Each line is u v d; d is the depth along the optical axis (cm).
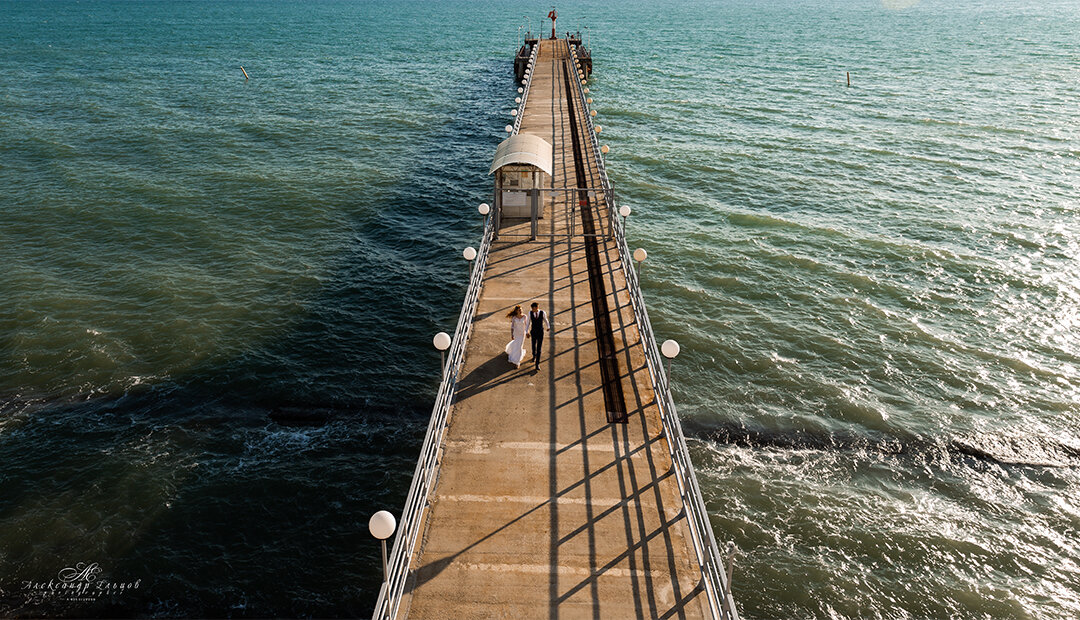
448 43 12062
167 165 4344
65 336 2395
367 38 12725
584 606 983
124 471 1814
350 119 5750
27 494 1738
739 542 1625
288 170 4291
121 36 12756
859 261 3028
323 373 2256
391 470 1858
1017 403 2106
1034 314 2589
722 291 2777
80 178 4031
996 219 3475
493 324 1753
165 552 1598
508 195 2427
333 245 3231
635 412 1416
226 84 7369
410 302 2738
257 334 2461
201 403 2094
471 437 1334
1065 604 1490
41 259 2994
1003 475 1836
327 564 1588
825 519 1689
